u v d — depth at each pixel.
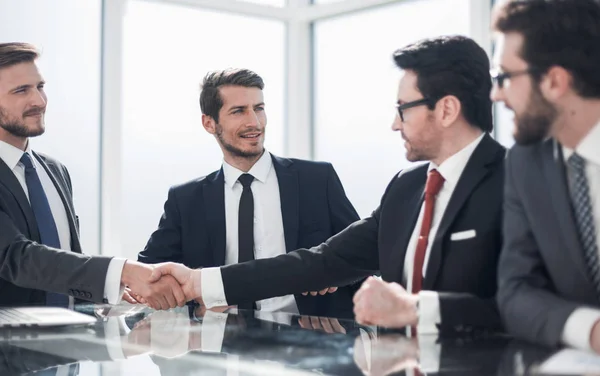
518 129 1.44
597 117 1.38
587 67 1.36
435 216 1.72
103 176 3.68
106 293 2.05
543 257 1.42
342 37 4.14
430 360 1.11
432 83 1.70
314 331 1.45
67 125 3.61
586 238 1.37
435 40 1.73
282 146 4.32
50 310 1.80
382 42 3.95
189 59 3.95
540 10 1.39
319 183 2.81
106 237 3.68
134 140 3.79
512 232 1.47
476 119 1.72
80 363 1.15
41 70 3.52
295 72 4.27
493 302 1.49
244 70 2.87
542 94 1.39
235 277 2.03
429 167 1.84
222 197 2.77
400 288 1.53
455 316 1.45
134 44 3.78
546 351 1.17
